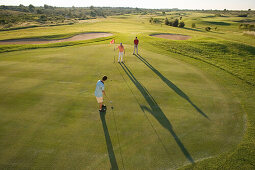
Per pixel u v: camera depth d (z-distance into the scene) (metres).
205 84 10.03
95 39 24.70
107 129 6.13
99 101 6.83
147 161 4.93
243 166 4.83
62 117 6.66
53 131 5.94
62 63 12.54
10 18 73.38
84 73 10.81
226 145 5.57
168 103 7.86
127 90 8.89
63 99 7.86
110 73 10.96
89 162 4.85
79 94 8.33
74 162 4.83
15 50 17.02
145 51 17.02
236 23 85.06
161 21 88.00
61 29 41.16
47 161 4.83
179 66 12.90
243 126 6.51
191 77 10.94
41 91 8.45
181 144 5.56
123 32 32.91
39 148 5.25
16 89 8.56
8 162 4.75
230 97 8.66
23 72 10.69
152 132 6.05
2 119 6.45
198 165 4.84
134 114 7.00
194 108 7.55
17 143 5.39
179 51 17.70
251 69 13.64
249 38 31.39
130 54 15.52
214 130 6.24
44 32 34.66
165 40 23.16
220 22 87.50
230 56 17.59
